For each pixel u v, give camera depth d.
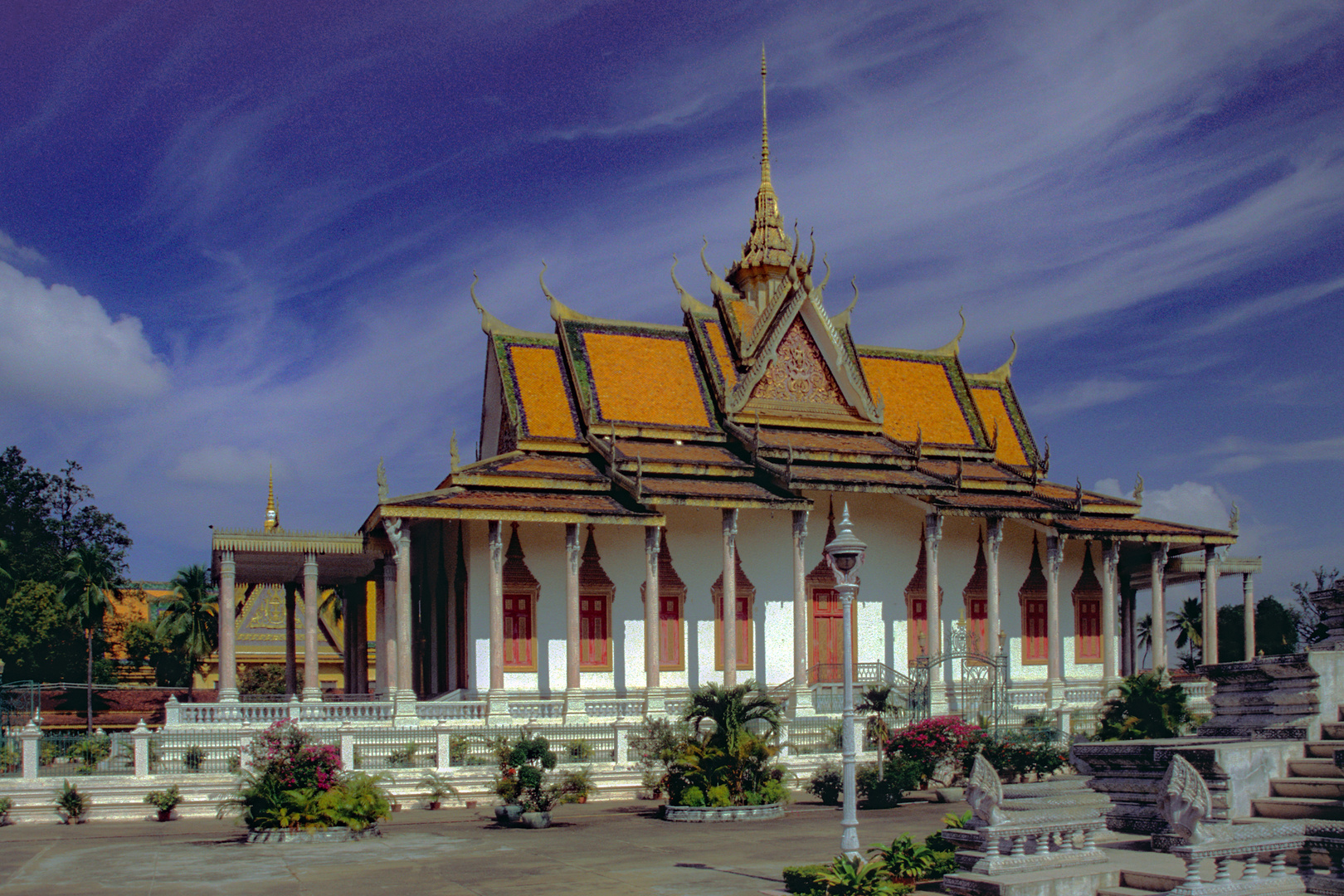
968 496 55.84
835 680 52.91
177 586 86.69
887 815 32.41
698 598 51.62
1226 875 16.45
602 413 52.34
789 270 56.47
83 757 35.69
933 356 62.84
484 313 54.31
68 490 95.06
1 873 23.16
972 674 55.41
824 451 52.75
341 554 48.06
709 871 22.27
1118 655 64.62
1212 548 57.84
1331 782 19.78
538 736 39.78
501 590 45.78
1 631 76.25
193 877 22.20
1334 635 23.64
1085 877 17.91
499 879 21.62
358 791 29.09
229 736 37.25
